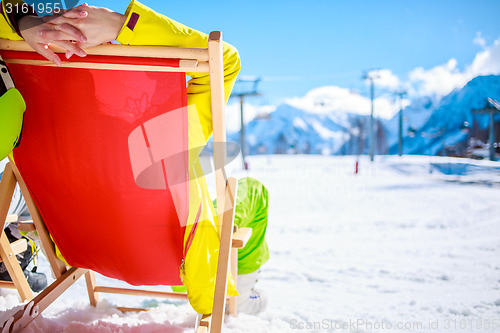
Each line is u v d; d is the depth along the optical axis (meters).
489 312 1.78
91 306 1.57
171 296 1.50
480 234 3.79
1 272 1.68
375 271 2.55
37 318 1.24
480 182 11.51
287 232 3.97
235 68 0.96
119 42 0.85
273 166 23.83
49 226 1.16
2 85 0.88
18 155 1.04
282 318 1.63
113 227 1.05
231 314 1.51
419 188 9.60
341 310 1.80
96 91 0.91
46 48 0.84
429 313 1.76
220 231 1.05
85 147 0.96
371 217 4.93
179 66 0.82
